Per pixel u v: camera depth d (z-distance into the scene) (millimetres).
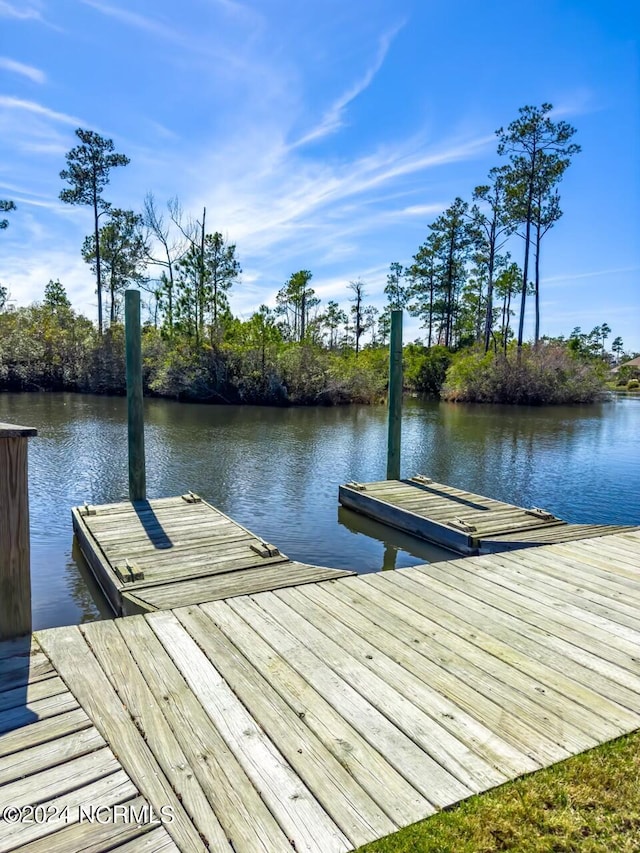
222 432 13156
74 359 24656
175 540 4570
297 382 20984
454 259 31562
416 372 28656
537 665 2217
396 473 7578
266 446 11289
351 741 1702
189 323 20719
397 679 2080
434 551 5418
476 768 1606
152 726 1735
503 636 2475
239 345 21047
